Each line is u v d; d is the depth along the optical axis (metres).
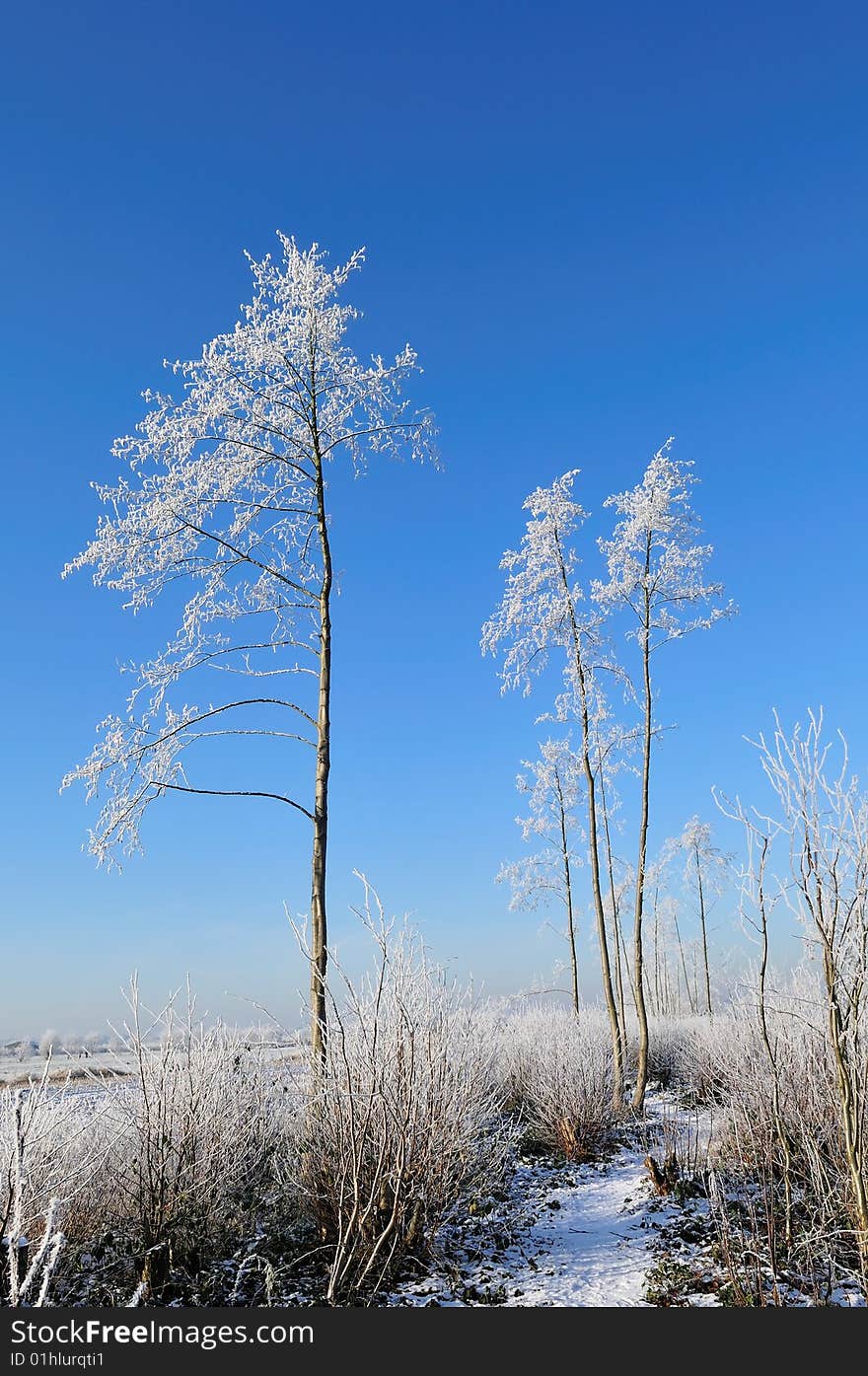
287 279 10.30
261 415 10.18
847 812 5.41
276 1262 6.30
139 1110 6.31
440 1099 6.91
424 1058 6.84
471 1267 6.69
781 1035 7.29
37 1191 5.55
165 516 9.73
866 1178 5.68
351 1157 6.38
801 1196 6.76
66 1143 5.95
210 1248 6.23
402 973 6.82
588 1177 9.79
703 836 24.27
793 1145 7.04
